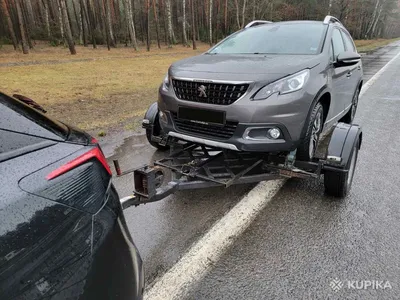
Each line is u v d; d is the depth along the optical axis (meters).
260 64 3.42
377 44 42.22
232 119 3.10
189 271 2.43
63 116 7.01
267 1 42.00
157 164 3.54
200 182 3.11
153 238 2.83
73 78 12.92
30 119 1.49
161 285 2.29
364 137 5.69
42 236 1.16
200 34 49.06
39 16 42.19
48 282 1.12
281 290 2.26
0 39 32.19
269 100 3.05
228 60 3.70
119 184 3.83
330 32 4.33
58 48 31.64
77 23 41.00
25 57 22.19
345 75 4.66
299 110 3.16
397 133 5.97
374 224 3.04
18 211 1.13
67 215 1.27
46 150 1.39
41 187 1.23
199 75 3.32
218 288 2.28
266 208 3.32
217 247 2.71
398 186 3.83
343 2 42.03
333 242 2.78
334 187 3.39
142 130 6.03
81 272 1.24
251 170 3.52
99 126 6.24
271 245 2.73
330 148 3.32
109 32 35.00
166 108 3.59
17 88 10.36
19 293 1.04
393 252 2.65
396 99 9.01
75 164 1.41
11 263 1.05
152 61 20.86
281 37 4.36
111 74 14.28
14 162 1.26
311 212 3.25
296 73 3.24
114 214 1.52
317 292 2.24
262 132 3.12
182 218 3.15
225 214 3.21
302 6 46.97
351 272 2.43
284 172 3.29
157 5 45.44
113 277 1.38
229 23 47.50
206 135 3.32
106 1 33.84
